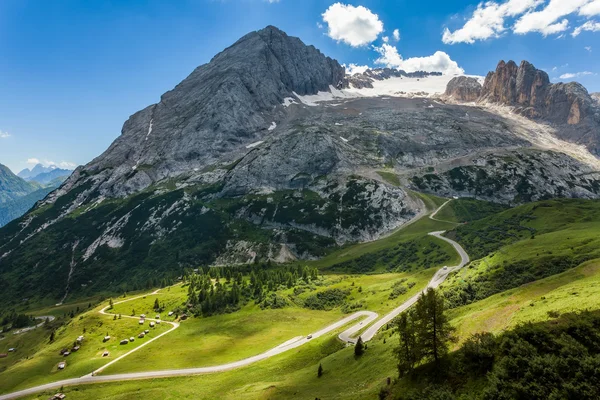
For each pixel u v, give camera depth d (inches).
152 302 7268.7
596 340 1459.2
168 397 3538.4
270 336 5221.5
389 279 6835.6
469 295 4023.1
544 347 1486.2
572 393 1266.0
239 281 7603.4
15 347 7249.0
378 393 1955.0
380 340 3191.4
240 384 3602.4
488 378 1457.9
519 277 4099.4
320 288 7032.5
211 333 5600.4
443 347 1849.2
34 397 4010.8
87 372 4539.9
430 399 1562.5
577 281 2687.0
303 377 3100.4
